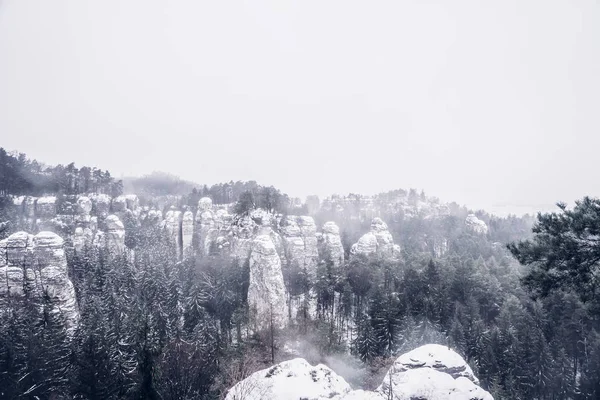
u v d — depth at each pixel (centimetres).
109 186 15000
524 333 5106
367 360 4856
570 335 4994
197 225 11619
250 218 9038
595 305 1360
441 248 12825
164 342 4191
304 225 9694
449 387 3080
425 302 5662
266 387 2803
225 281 6688
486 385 4447
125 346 4044
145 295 5975
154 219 12788
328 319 6506
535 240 1387
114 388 3569
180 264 8131
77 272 6912
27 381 3534
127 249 10600
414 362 3375
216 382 3997
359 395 3020
